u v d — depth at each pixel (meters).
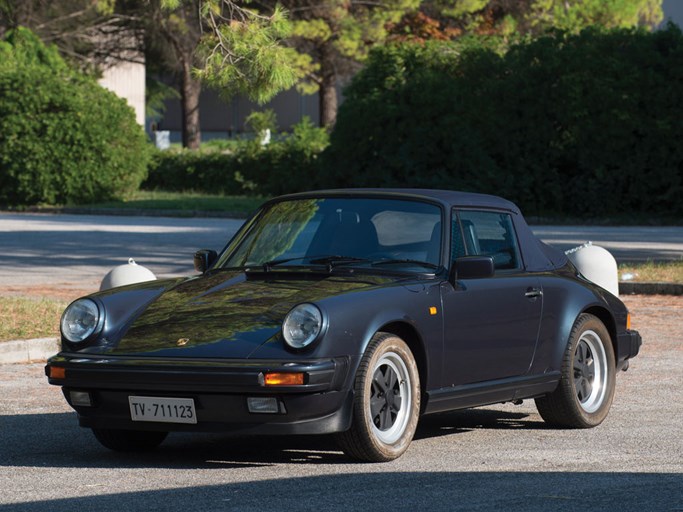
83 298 9.32
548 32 43.75
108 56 70.50
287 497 7.85
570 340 10.56
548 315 10.41
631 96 41.62
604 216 42.06
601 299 11.01
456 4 62.25
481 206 10.34
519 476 8.57
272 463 9.00
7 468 8.90
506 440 10.08
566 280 10.79
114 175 48.41
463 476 8.53
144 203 47.16
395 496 7.89
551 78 42.25
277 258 9.84
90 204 47.81
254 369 8.27
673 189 41.50
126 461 9.18
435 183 42.84
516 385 10.05
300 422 8.38
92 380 8.72
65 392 8.98
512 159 42.94
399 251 9.66
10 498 7.86
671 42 42.03
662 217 42.00
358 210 10.00
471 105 42.97
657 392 12.64
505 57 43.22
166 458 9.30
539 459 9.22
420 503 7.70
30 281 22.61
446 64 43.75
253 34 18.28
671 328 17.72
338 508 7.55
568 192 42.38
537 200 42.97
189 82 71.69
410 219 9.86
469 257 9.45
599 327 10.91
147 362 8.53
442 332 9.31
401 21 63.91
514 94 42.59
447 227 9.80
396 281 9.24
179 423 8.57
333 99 68.94
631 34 42.19
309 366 8.27
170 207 45.59
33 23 62.62
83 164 47.69
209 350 8.50
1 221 40.28
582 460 9.18
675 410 11.60
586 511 7.53
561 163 42.94
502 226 10.49
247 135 77.31
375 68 44.50
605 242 32.12
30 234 34.12
